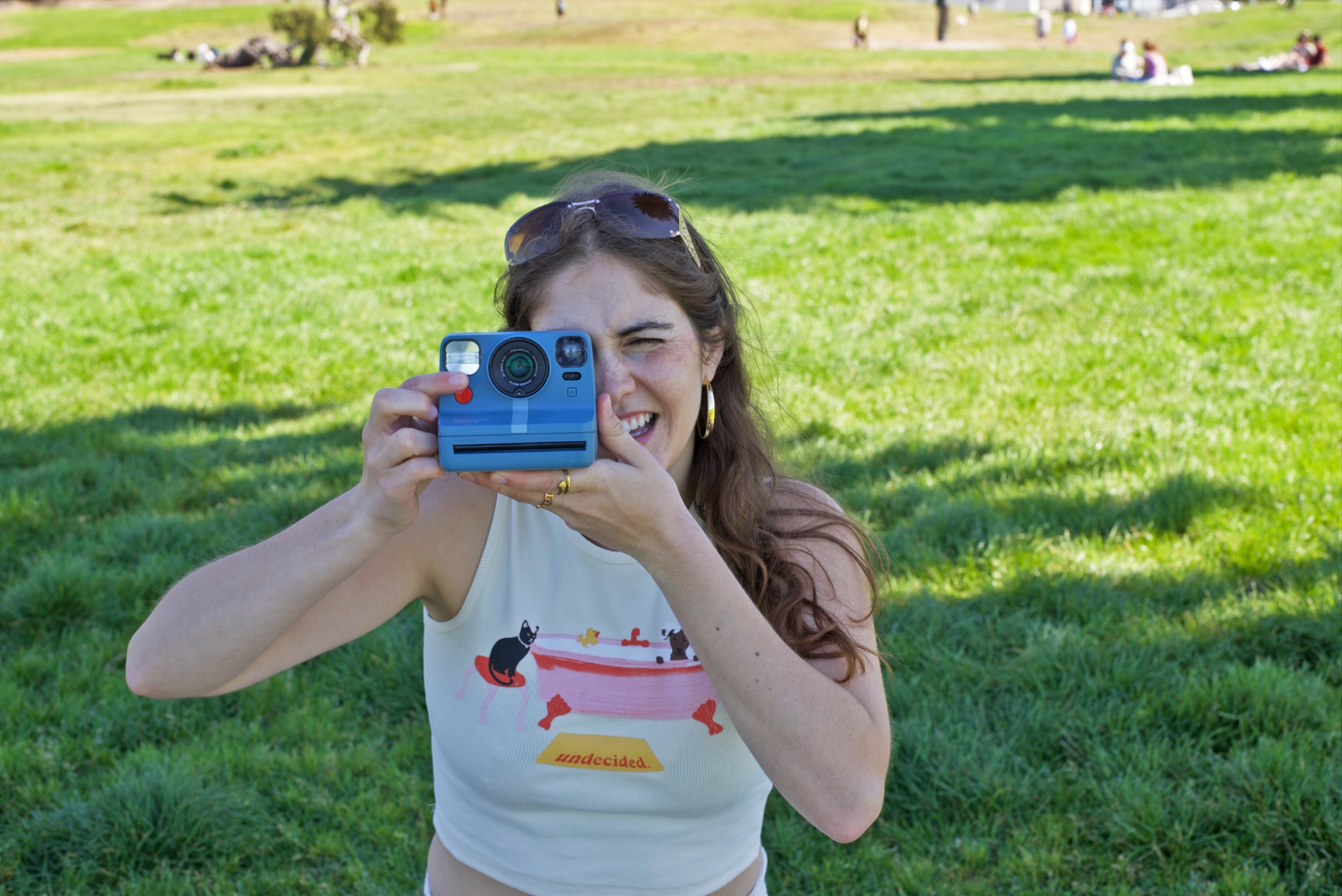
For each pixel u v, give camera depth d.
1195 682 3.67
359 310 10.00
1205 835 3.13
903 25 58.56
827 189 15.77
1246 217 12.30
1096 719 3.61
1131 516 5.02
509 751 1.62
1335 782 3.17
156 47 54.53
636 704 1.58
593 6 65.31
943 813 3.33
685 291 1.54
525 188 17.27
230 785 3.50
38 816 3.31
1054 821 3.21
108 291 10.86
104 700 3.88
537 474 1.33
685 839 1.66
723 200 15.19
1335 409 6.29
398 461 1.33
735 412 1.75
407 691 3.97
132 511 5.61
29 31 61.34
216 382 8.04
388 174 19.41
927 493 5.38
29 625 4.43
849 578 1.68
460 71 39.59
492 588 1.59
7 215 15.56
